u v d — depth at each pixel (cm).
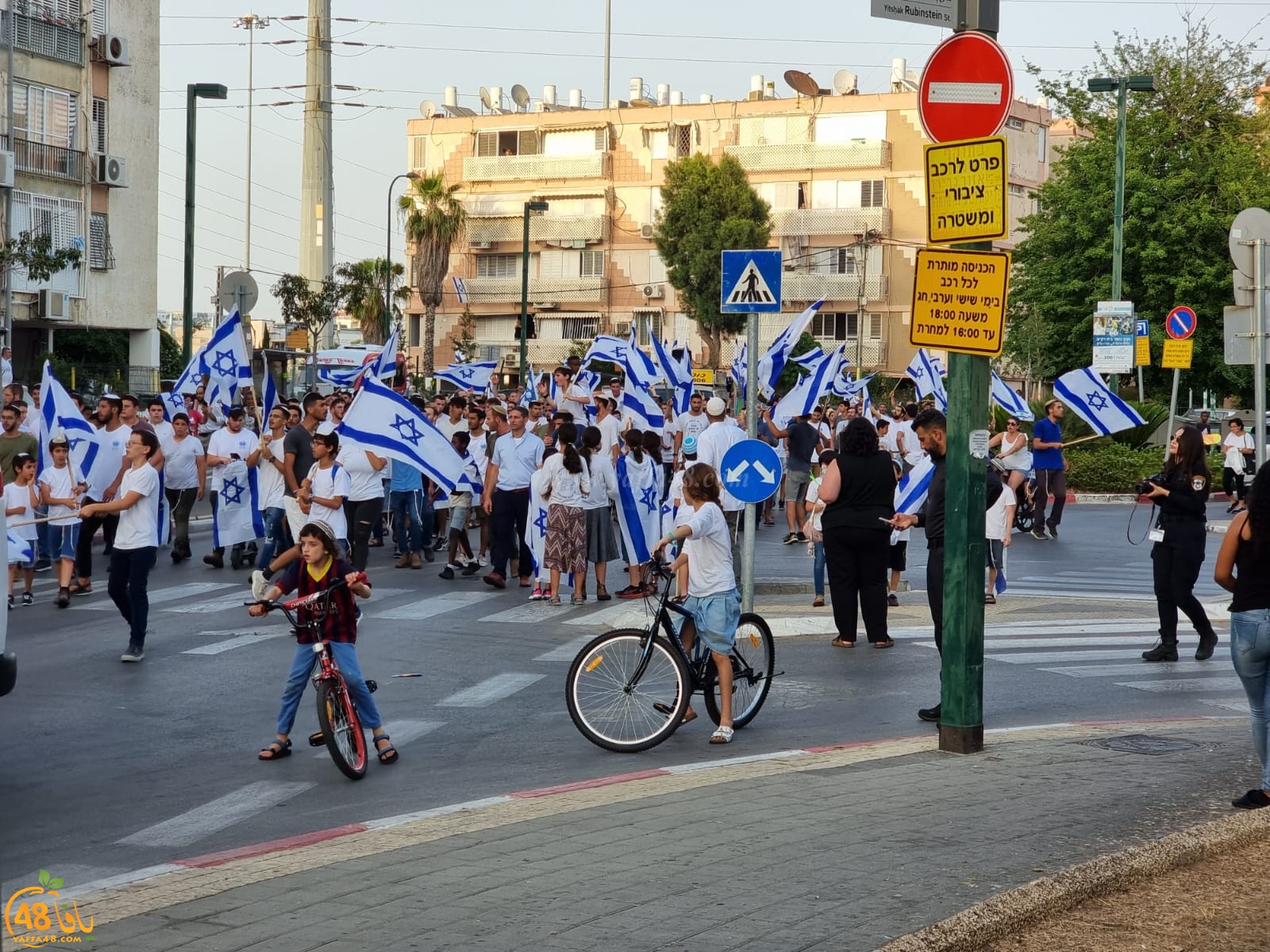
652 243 7350
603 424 2044
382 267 7319
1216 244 4241
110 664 1227
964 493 837
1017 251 4647
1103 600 1691
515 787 824
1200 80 4391
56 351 4475
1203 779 759
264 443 1772
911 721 1013
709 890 559
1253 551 736
